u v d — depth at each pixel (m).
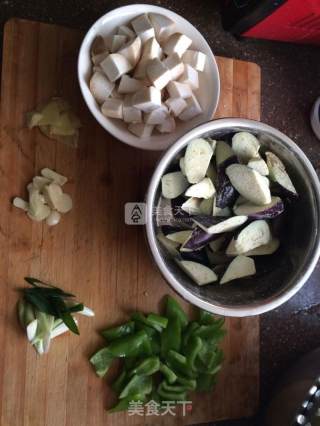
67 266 0.56
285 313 0.70
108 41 0.56
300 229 0.52
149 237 0.47
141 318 0.57
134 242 0.58
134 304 0.58
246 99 0.65
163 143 0.56
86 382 0.55
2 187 0.55
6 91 0.56
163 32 0.56
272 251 0.53
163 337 0.58
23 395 0.53
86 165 0.58
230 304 0.49
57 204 0.55
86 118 0.58
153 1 0.69
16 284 0.54
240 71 0.65
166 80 0.53
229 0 0.68
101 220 0.58
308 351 0.69
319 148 0.74
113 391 0.56
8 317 0.54
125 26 0.56
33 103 0.57
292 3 0.59
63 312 0.53
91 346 0.56
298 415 0.57
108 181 0.58
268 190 0.49
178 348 0.58
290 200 0.53
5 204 0.55
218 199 0.50
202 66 0.57
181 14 0.70
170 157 0.48
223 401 0.60
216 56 0.64
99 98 0.54
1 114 0.55
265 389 0.68
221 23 0.71
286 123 0.73
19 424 0.53
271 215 0.50
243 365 0.61
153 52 0.54
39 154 0.56
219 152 0.51
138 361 0.56
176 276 0.49
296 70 0.74
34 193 0.55
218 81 0.57
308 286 0.71
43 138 0.56
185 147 0.49
